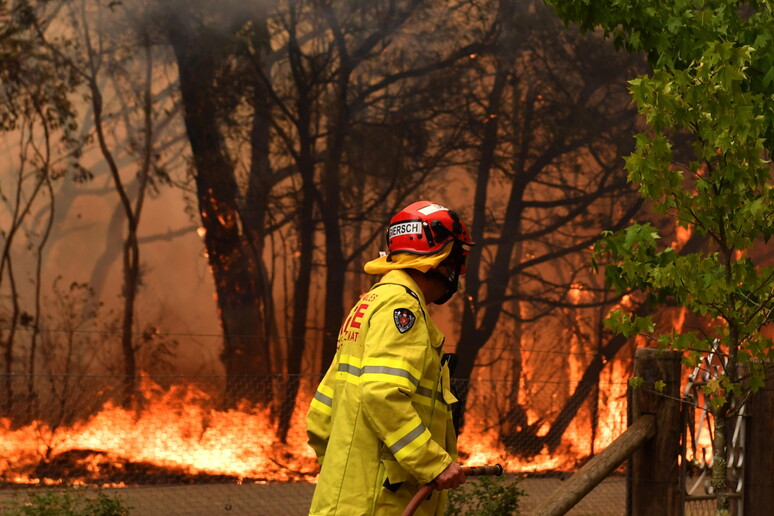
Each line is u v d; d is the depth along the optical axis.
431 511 2.64
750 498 4.70
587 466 4.20
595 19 4.34
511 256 15.91
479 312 15.70
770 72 3.96
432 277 2.74
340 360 2.67
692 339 3.92
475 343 15.60
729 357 3.85
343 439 2.55
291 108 15.37
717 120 3.49
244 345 14.96
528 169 15.98
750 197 3.78
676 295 3.90
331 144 15.48
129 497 7.77
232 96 15.18
